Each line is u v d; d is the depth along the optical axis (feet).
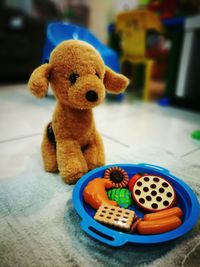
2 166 1.12
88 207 0.82
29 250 0.65
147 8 3.10
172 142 1.52
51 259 0.63
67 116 0.95
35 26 3.37
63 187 0.95
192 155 1.33
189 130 1.77
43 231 0.72
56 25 2.20
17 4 3.59
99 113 2.19
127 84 0.99
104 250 0.66
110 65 2.31
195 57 2.37
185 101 2.47
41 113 2.09
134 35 2.63
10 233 0.71
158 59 4.29
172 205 0.80
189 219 0.69
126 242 0.60
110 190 0.90
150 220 0.71
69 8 4.12
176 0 2.80
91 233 0.63
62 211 0.81
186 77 2.39
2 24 3.13
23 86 3.29
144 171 0.97
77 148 0.98
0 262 0.61
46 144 1.07
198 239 0.71
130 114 2.18
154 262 0.63
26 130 1.64
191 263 0.63
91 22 4.37
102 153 1.09
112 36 3.15
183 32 2.37
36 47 3.46
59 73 0.86
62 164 0.96
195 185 1.00
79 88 0.82
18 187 0.94
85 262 0.62
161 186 0.85
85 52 0.86
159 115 2.17
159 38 3.96
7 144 1.39
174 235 0.63
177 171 1.12
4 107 2.24
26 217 0.78
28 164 1.14
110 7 4.17
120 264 0.62
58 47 0.90
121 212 0.72
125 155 1.28
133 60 2.79
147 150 1.36
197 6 2.78
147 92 2.85
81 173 0.96
